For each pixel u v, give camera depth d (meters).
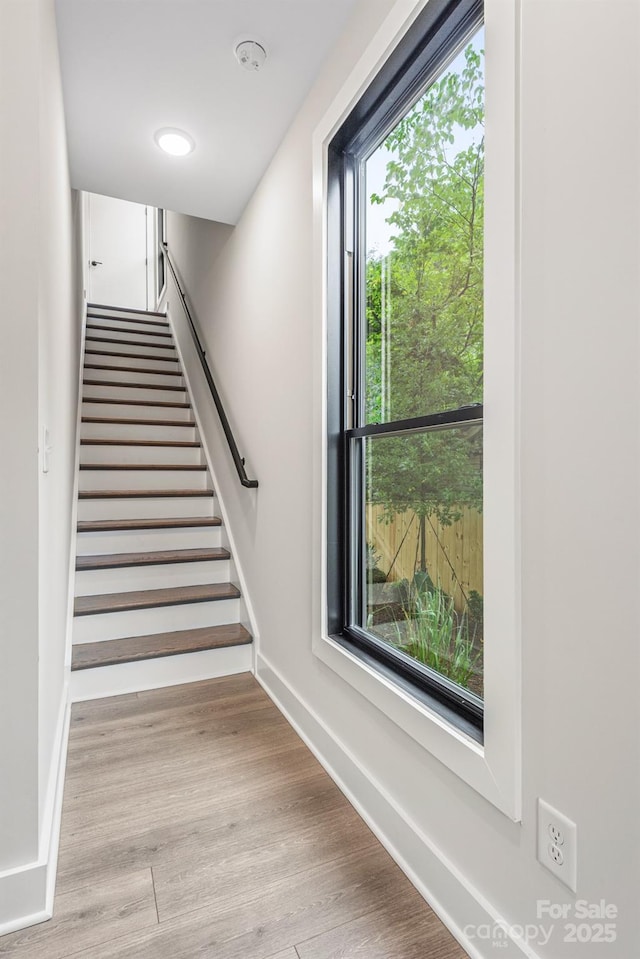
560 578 0.88
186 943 1.15
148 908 1.24
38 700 1.23
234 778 1.75
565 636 0.87
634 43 0.75
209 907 1.24
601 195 0.80
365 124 1.60
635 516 0.76
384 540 1.58
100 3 1.49
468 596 1.23
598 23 0.80
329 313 1.75
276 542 2.29
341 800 1.64
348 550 1.78
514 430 0.95
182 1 1.49
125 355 4.63
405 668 1.46
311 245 1.87
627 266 0.76
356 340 1.74
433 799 1.24
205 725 2.09
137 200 2.63
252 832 1.49
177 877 1.33
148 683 2.41
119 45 1.64
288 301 2.11
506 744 0.98
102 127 2.06
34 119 1.21
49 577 1.53
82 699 2.29
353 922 1.20
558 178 0.87
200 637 2.59
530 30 0.91
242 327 2.78
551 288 0.89
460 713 1.23
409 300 1.47
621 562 0.78
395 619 1.53
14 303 1.19
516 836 0.98
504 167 0.96
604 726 0.81
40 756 1.28
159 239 6.27
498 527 0.99
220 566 3.00
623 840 0.78
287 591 2.16
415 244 1.45
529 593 0.94
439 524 1.33
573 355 0.85
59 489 1.97
